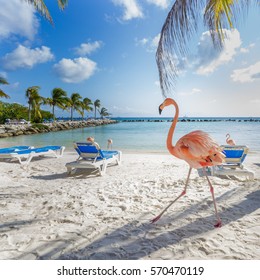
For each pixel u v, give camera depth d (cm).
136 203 391
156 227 303
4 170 681
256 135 2209
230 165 596
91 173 645
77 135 2703
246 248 253
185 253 245
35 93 3606
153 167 734
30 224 314
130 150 1289
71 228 301
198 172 630
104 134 2764
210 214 344
